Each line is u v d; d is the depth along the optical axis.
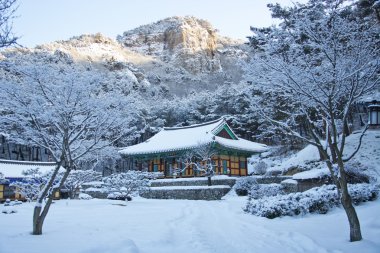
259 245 10.14
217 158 38.75
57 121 11.28
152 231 12.07
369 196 17.53
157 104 72.25
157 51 176.75
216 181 34.53
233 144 38.91
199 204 24.88
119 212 18.69
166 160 41.88
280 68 9.97
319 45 9.81
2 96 10.41
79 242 9.34
